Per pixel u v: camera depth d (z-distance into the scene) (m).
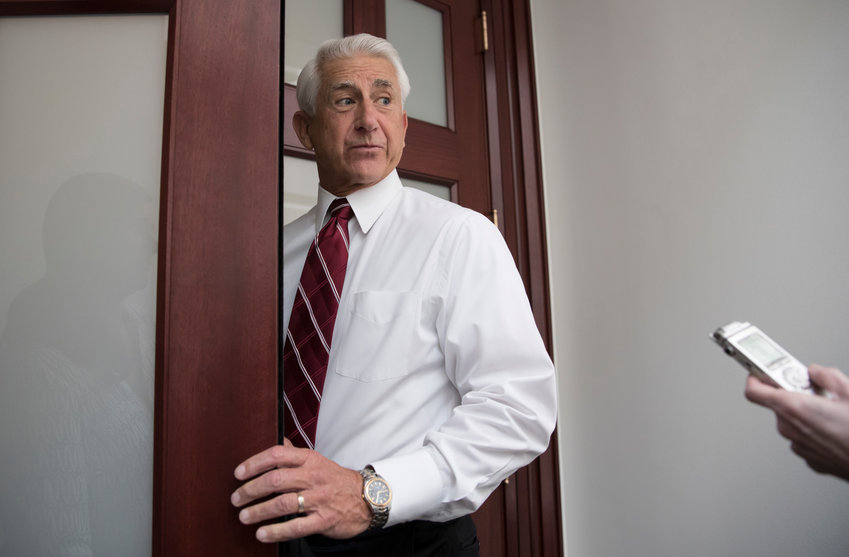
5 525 0.69
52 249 0.73
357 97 1.09
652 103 1.75
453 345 0.92
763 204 1.49
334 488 0.73
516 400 0.87
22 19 0.76
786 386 0.56
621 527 1.74
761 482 1.45
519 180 1.97
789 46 1.47
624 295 1.79
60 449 0.70
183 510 0.68
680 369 1.63
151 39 0.77
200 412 0.70
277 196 0.76
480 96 1.93
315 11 1.58
